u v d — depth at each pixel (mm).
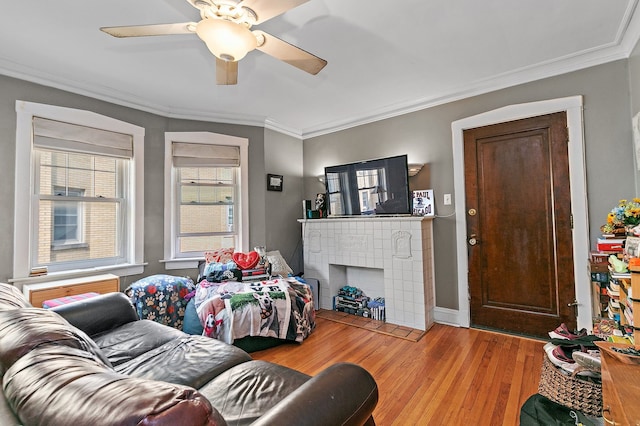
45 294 2266
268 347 2574
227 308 2482
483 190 2885
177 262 3326
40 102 2516
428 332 2879
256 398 1210
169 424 494
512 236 2742
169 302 2828
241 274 3074
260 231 3822
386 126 3527
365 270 3701
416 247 3014
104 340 1764
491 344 2543
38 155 2547
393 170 3170
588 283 2371
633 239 1571
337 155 4000
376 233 3309
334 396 889
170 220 3330
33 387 640
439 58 2395
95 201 2869
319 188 4207
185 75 2627
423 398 1819
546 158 2572
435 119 3164
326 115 3729
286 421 753
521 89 2670
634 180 2217
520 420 1552
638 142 2076
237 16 1386
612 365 1021
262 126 3848
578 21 1951
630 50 2170
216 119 3604
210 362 1507
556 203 2521
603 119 2328
